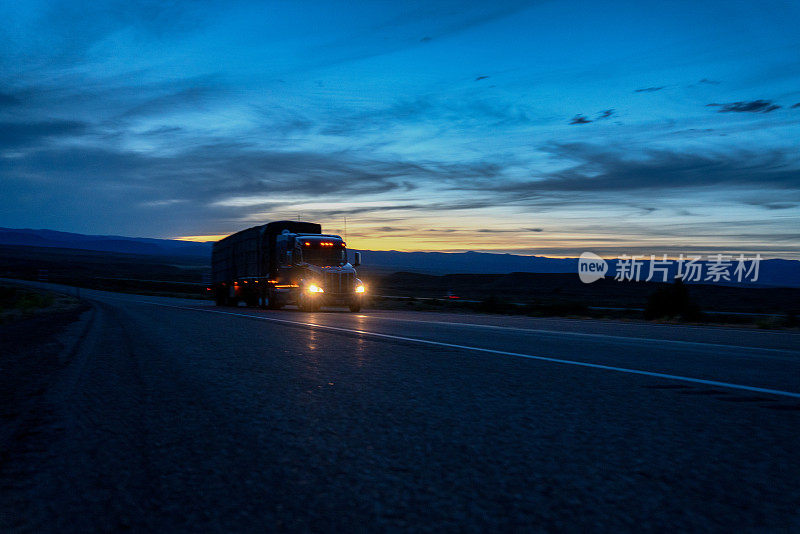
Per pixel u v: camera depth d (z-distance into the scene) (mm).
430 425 5078
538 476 3693
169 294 79000
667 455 4133
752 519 3025
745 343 12742
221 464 3986
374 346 11797
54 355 10625
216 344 12312
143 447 4438
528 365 8938
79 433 4887
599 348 11430
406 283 148875
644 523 2975
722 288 96125
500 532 2879
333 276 29203
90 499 3355
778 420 5223
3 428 5102
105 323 19656
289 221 33781
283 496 3377
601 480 3611
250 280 36656
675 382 7340
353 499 3322
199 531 2924
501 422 5180
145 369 8695
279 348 11477
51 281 126250
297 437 4695
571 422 5160
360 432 4848
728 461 3984
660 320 24188
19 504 3289
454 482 3590
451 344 12172
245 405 5996
